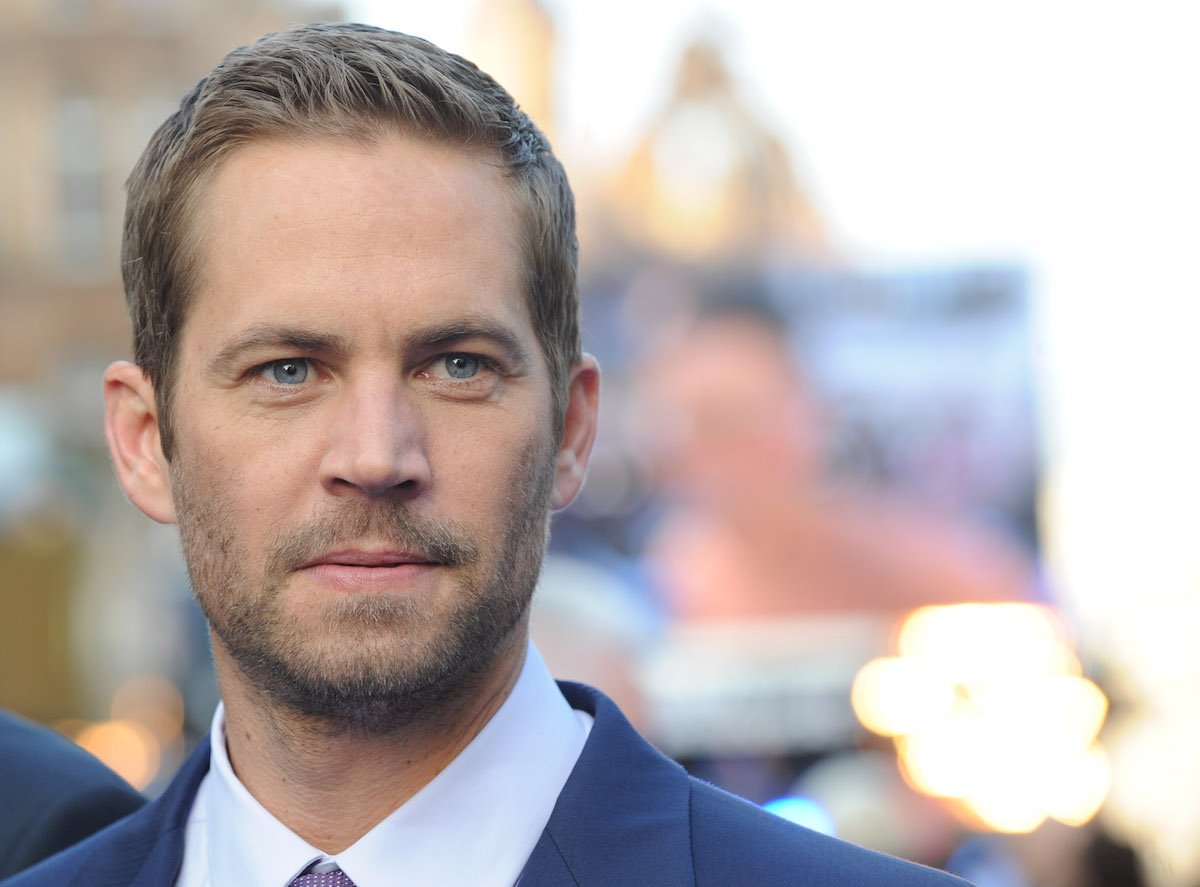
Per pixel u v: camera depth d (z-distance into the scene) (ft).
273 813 11.19
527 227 11.23
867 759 56.59
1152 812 36.40
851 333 91.20
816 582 85.51
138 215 11.76
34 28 144.87
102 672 75.31
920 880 10.71
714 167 100.22
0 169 145.18
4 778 15.01
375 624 10.23
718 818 11.07
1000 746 50.39
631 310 94.53
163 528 97.09
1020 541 90.02
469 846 10.91
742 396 88.28
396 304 10.43
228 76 11.17
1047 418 90.17
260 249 10.62
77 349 145.89
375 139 10.73
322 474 10.30
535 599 12.00
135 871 11.91
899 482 88.33
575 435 12.34
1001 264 91.91
